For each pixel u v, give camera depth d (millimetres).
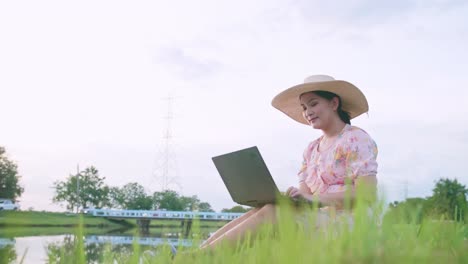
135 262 1193
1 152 72312
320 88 4004
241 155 3240
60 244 1099
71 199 81562
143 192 90625
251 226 2830
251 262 1176
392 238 970
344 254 936
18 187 73250
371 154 3684
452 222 1132
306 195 2951
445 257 982
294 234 998
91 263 1244
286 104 4758
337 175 3781
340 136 3879
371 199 987
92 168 85125
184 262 1229
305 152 4266
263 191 3162
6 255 1140
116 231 36719
